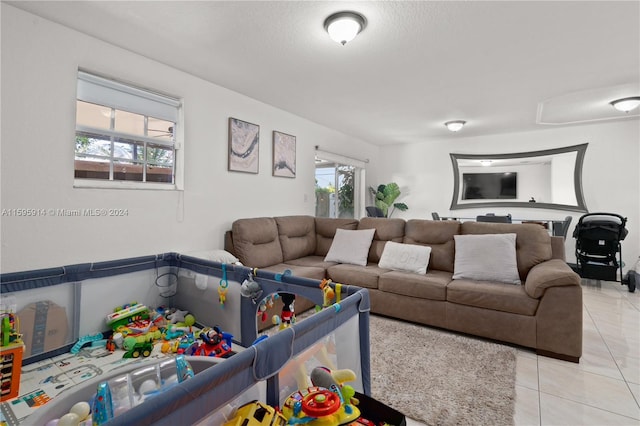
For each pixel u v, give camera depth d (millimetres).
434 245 3287
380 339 2469
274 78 3080
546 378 1940
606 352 2287
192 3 1913
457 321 2564
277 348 991
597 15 2027
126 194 2475
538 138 5168
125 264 2312
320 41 2369
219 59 2664
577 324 2129
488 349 2305
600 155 4703
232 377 847
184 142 2912
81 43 2221
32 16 1986
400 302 2842
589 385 1863
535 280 2283
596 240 3934
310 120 4629
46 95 2045
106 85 2395
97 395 1021
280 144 4051
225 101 3316
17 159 1931
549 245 2854
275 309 2691
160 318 2299
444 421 1536
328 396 968
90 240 2260
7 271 1896
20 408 1437
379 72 2934
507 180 5430
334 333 1290
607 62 2709
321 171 5520
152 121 2725
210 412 794
